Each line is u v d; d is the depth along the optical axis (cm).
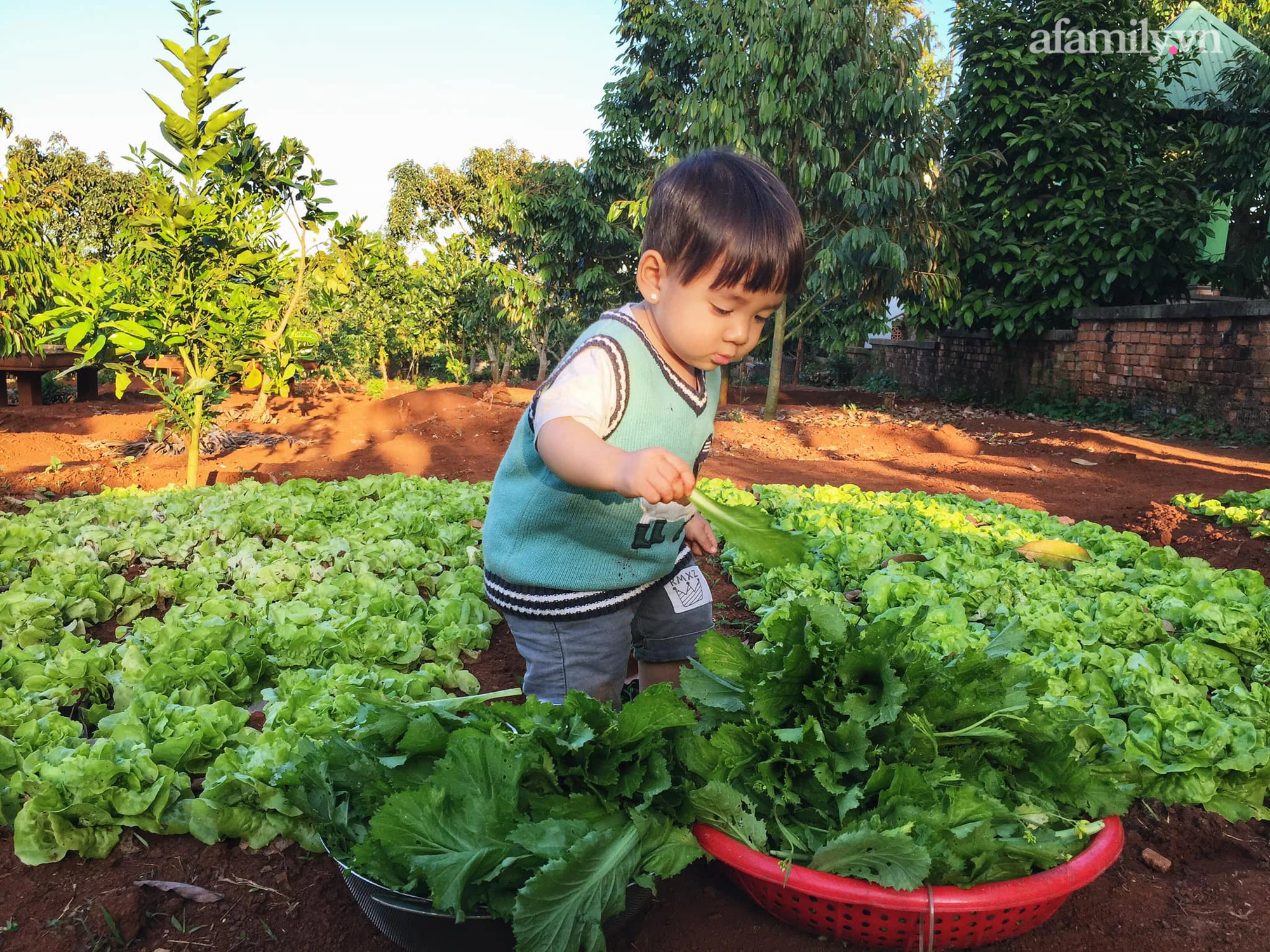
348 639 335
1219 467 909
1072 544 473
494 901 175
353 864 182
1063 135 1460
